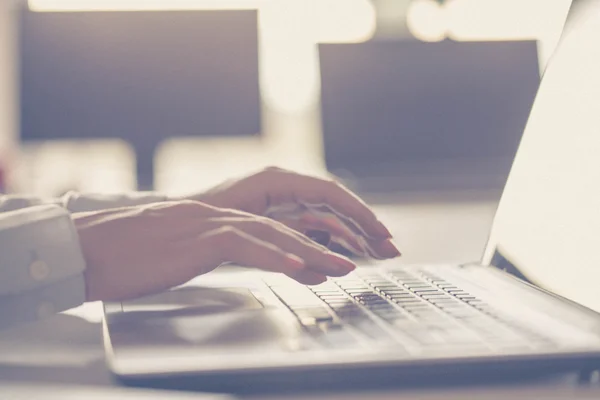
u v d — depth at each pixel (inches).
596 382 16.3
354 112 85.5
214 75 85.5
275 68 129.0
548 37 88.7
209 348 17.1
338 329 18.8
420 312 20.9
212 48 85.3
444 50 85.7
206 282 27.4
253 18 85.4
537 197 27.6
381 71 85.4
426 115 85.9
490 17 107.3
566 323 19.4
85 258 22.5
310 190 31.1
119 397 12.7
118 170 96.3
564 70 28.5
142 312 21.7
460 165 86.0
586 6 28.5
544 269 25.2
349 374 15.7
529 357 16.3
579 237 23.2
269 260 22.5
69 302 21.6
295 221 31.5
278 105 130.2
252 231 23.5
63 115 83.5
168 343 17.6
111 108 84.0
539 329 18.6
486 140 86.2
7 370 16.9
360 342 17.3
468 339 17.5
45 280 21.0
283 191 31.5
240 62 85.7
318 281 23.1
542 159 28.3
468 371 16.1
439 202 74.1
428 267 30.2
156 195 32.9
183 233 23.5
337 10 126.7
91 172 95.0
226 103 86.0
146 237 23.3
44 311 21.0
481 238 52.2
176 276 22.9
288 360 15.8
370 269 29.9
